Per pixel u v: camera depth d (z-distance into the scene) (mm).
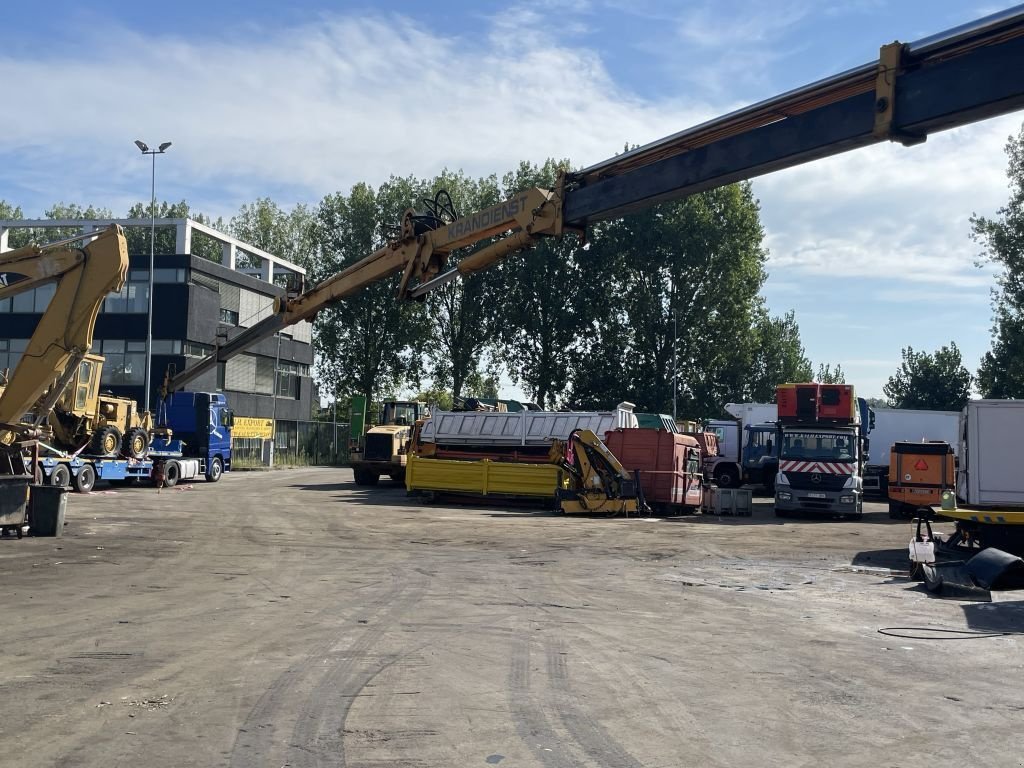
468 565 14781
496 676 7504
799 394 28156
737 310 61688
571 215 12328
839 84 8984
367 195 67500
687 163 10625
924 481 27734
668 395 61969
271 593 11500
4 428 17703
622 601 11570
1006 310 47688
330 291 18625
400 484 39031
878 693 7227
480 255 13992
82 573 12977
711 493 28703
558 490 25906
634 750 5691
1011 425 17547
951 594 12727
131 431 31688
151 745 5621
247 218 92312
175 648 8312
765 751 5727
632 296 62125
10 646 8320
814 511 27984
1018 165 46344
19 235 96562
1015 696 7227
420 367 67312
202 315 53312
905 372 81812
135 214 98312
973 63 8094
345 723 6137
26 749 5520
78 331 17766
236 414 57906
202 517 22219
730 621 10312
